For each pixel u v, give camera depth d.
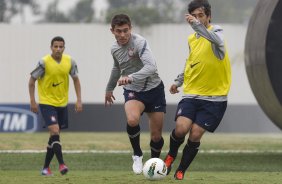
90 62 117.56
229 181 29.34
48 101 34.03
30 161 43.75
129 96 30.06
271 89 44.31
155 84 30.14
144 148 57.81
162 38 119.44
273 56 44.16
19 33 117.38
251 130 107.88
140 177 30.39
